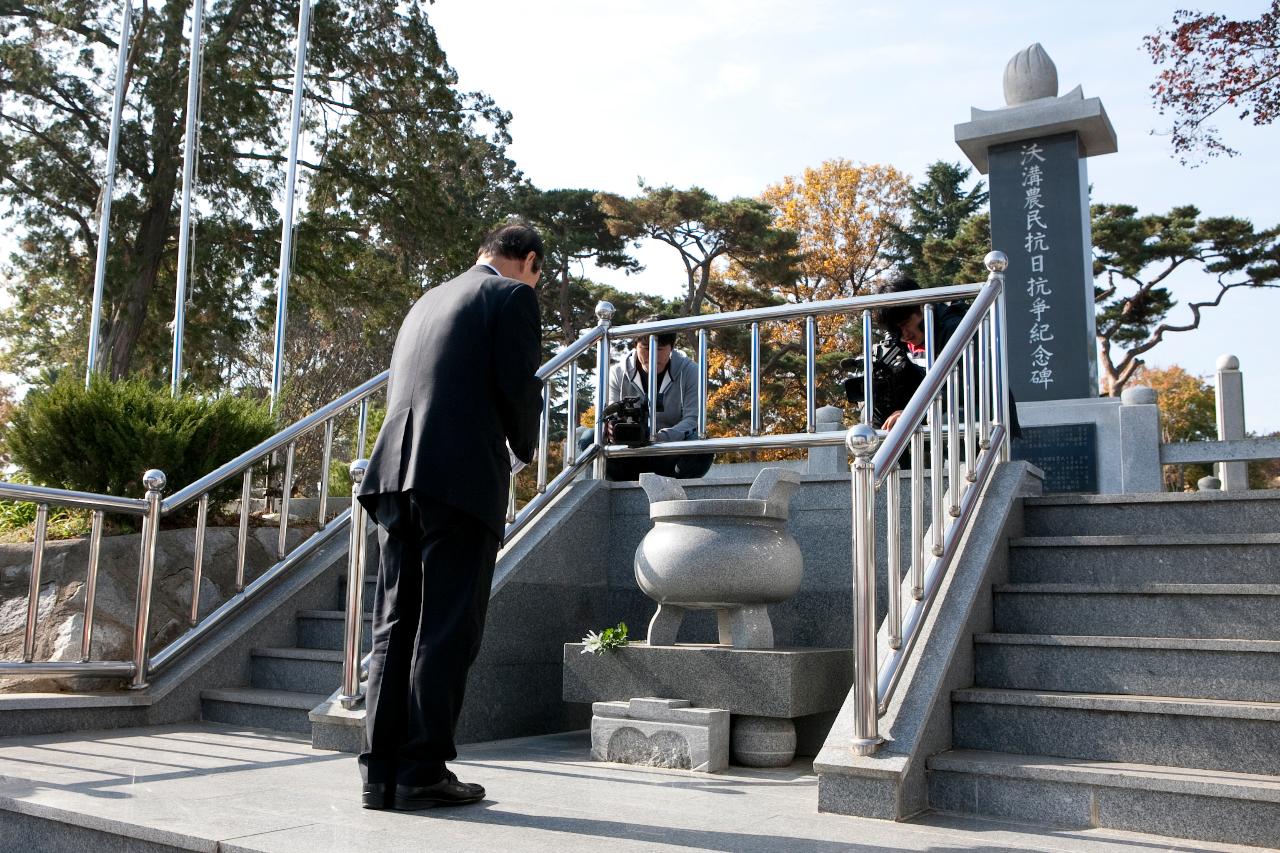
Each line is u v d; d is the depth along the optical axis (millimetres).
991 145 8195
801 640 4340
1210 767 2721
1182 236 27438
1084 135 8055
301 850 2258
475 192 20688
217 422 6031
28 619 4148
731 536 3621
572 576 4645
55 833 2719
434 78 19094
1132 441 6738
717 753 3439
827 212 31297
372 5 18703
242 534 5125
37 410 5641
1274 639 3078
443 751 2732
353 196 19188
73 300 18625
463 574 2771
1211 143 11727
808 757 3820
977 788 2779
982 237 28719
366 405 5746
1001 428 4207
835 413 7863
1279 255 27172
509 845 2326
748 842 2383
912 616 3115
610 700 3725
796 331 27516
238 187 17484
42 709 4152
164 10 17203
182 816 2611
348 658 3854
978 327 3984
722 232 25953
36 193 17234
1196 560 3447
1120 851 2355
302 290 18625
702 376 5059
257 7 18328
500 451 2826
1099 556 3598
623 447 5098
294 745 3932
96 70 17719
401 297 19156
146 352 18328
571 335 28766
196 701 4668
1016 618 3498
